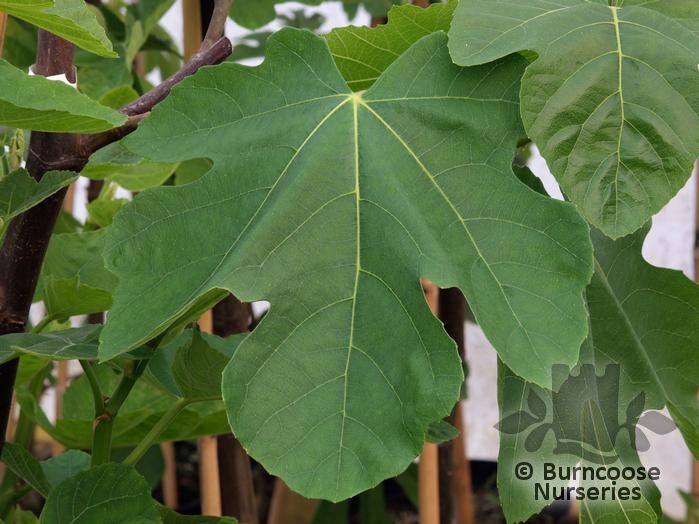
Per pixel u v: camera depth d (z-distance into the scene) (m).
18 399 0.69
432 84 0.44
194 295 0.41
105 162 0.58
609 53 0.42
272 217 0.42
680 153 0.40
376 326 0.41
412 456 0.38
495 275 0.41
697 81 0.41
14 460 0.55
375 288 0.41
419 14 0.49
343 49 0.51
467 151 0.43
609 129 0.41
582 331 0.39
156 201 0.42
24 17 0.40
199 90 0.45
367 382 0.40
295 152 0.44
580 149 0.41
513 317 0.40
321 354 0.40
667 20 0.43
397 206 0.43
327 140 0.44
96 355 0.47
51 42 0.49
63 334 0.53
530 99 0.41
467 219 0.42
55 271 0.68
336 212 0.43
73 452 0.69
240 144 0.44
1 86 0.39
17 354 0.48
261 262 0.42
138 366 0.53
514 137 0.43
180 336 0.66
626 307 0.55
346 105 0.45
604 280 0.55
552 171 0.41
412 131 0.44
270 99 0.45
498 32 0.42
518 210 0.42
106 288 0.67
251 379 0.39
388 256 0.42
